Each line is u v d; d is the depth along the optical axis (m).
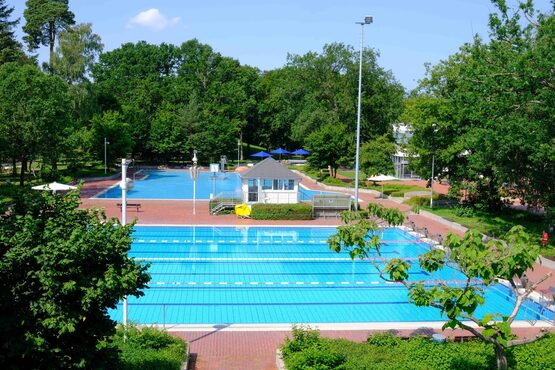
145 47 105.69
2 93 47.16
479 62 26.27
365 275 25.56
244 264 26.94
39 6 72.50
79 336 10.49
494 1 25.84
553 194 28.81
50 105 47.47
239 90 90.62
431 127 39.88
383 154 55.59
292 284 23.94
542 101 25.03
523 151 27.56
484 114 27.84
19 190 11.13
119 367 11.68
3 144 46.25
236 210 38.59
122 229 10.98
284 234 34.00
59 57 61.69
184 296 22.03
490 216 38.53
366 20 36.06
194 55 104.88
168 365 13.39
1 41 65.12
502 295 23.03
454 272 25.78
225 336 17.50
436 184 60.72
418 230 33.91
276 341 17.09
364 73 70.38
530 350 14.18
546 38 24.75
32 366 9.94
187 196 49.44
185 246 30.25
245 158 96.31
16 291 9.62
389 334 16.12
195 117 78.94
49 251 9.46
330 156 60.56
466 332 17.84
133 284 10.24
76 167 63.84
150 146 78.25
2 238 9.55
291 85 79.44
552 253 27.16
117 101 78.56
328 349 14.13
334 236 13.31
